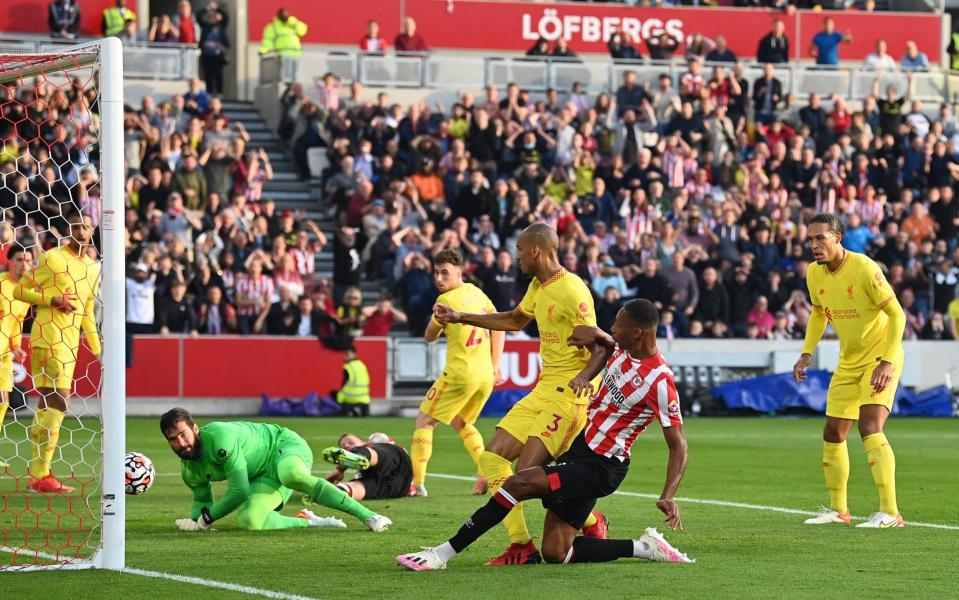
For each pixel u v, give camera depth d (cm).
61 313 3984
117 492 2553
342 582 2380
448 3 11031
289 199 9012
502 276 7825
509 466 2714
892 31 11962
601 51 11375
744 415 8169
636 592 2288
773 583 2398
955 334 8831
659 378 2444
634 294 8200
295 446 3159
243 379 7556
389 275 8138
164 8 11481
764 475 4588
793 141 9556
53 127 7425
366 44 10069
